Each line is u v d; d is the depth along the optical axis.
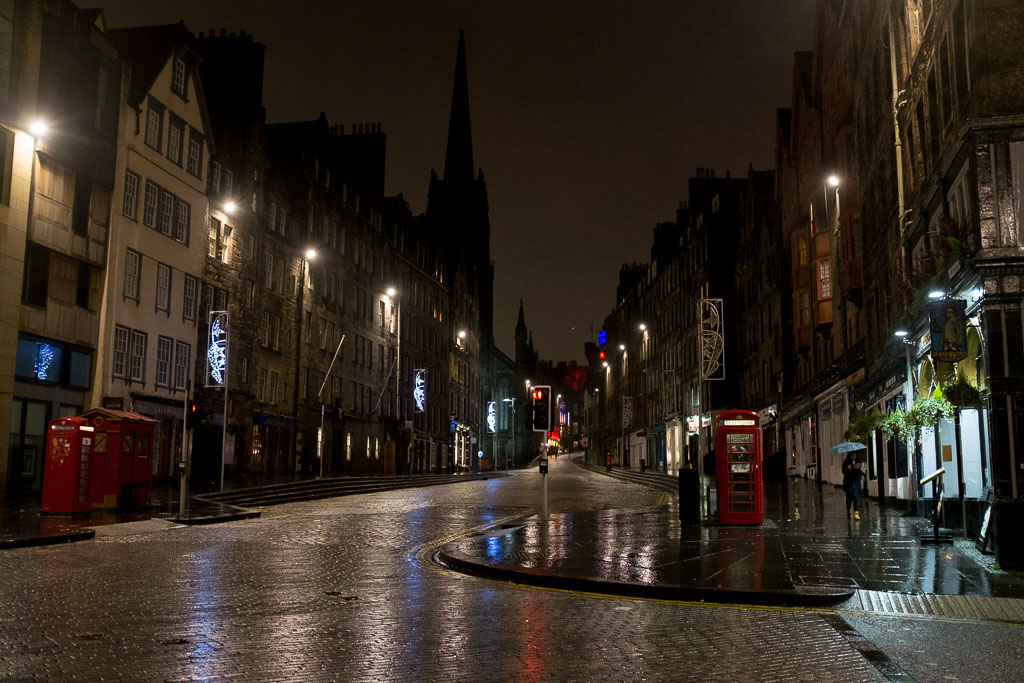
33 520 21.03
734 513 21.14
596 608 10.84
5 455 28.36
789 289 49.81
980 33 16.08
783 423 50.41
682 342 72.62
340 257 58.97
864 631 9.37
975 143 15.86
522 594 11.95
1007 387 14.90
